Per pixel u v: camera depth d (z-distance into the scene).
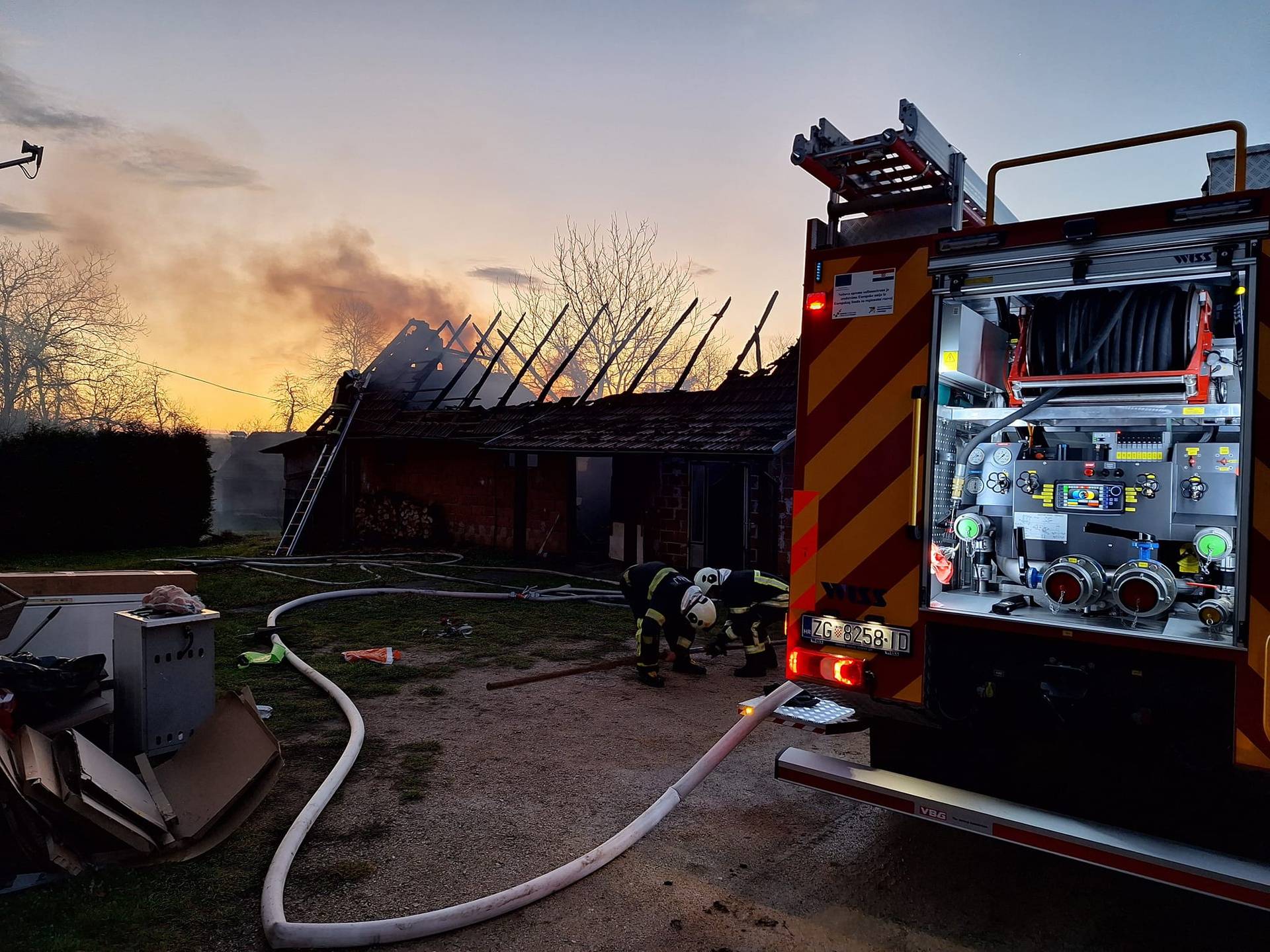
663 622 6.34
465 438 15.56
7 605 4.10
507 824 3.78
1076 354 3.18
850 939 2.90
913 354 3.14
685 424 12.48
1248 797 2.64
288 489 19.95
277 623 8.45
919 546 3.11
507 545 15.73
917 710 3.13
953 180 3.23
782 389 12.34
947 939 2.90
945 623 3.03
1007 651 2.95
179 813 3.52
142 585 4.93
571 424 14.41
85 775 3.09
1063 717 2.88
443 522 17.08
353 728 4.88
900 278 3.17
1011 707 3.04
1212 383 3.17
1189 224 2.59
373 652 7.04
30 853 3.05
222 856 3.38
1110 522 3.17
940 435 3.34
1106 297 3.17
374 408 18.89
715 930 2.94
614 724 5.32
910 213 3.34
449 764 4.54
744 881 3.31
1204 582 2.98
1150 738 2.73
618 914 3.03
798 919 3.03
